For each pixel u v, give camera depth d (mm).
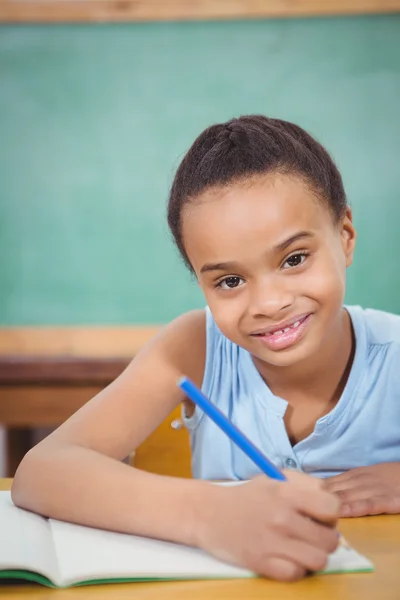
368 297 2584
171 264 2574
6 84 2588
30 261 2594
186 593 592
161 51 2570
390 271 2574
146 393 989
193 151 908
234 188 831
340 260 897
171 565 633
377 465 924
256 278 836
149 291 2582
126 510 716
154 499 715
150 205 2580
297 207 837
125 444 933
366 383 1057
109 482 747
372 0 2520
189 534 677
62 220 2594
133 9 2553
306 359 1013
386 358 1066
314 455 1068
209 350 1093
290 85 2568
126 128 2582
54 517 757
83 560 642
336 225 917
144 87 2578
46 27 2572
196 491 709
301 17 2549
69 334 2574
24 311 2592
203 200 843
